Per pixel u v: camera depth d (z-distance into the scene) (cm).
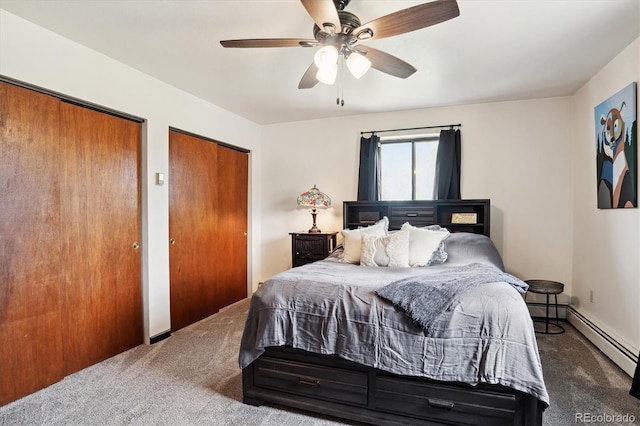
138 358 264
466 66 273
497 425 160
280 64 270
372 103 372
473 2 186
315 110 399
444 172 376
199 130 351
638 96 227
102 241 261
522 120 360
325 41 180
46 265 222
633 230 235
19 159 207
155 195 299
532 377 151
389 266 284
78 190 243
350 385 184
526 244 361
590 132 303
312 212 427
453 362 163
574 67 276
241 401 206
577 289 335
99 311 258
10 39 198
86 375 236
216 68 277
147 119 290
